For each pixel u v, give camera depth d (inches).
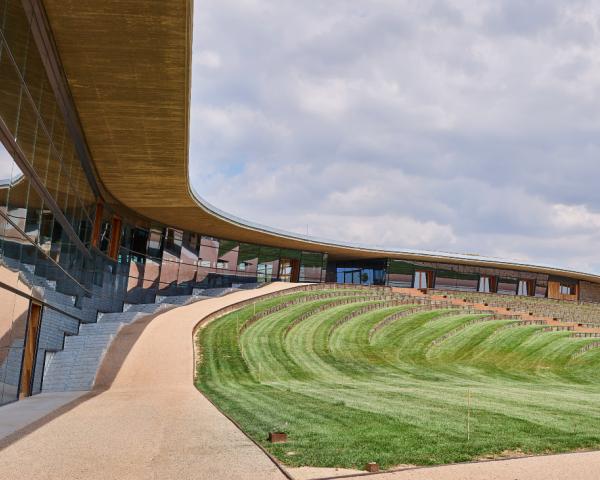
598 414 613.0
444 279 2635.3
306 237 2101.4
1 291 561.9
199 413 548.7
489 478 321.4
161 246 1721.2
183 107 778.8
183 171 1092.5
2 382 592.1
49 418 506.6
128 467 327.0
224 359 1097.4
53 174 754.2
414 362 1300.4
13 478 302.0
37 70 591.5
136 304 1577.3
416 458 363.3
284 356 1201.4
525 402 722.2
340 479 310.0
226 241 2038.6
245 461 344.8
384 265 2524.6
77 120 831.7
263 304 1685.5
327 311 1688.0
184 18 556.4
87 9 542.3
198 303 1609.3
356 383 973.8
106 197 1312.7
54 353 884.0
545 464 358.3
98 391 751.7
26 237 641.0
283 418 520.4
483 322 1745.8
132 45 609.9
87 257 1133.1
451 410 612.1
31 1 519.5
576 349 1493.6
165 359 980.6
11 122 534.6
